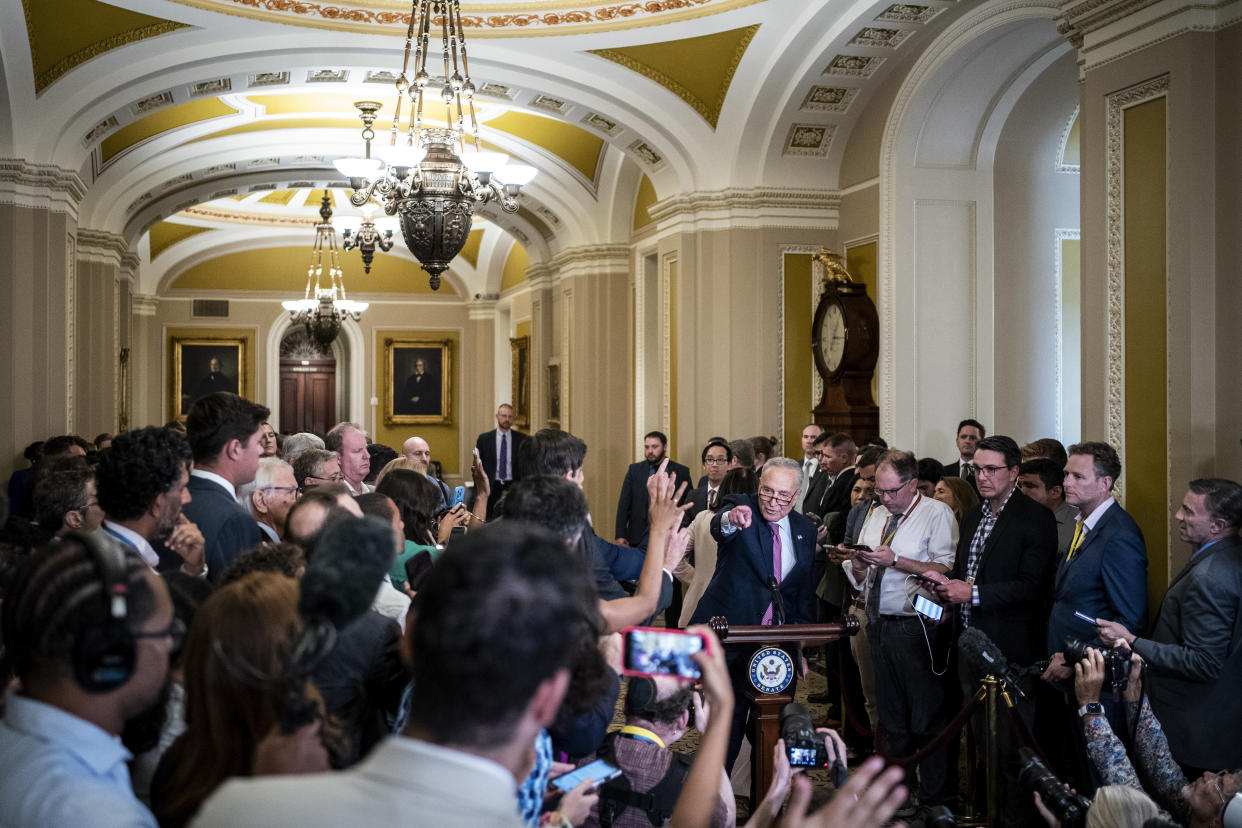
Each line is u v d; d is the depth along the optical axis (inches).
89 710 59.2
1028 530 177.2
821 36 323.9
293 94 428.8
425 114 447.5
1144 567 161.9
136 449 114.7
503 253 775.1
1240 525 147.6
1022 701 171.2
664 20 332.2
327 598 56.1
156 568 121.0
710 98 366.6
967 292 334.6
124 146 439.8
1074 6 213.6
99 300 461.4
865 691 212.7
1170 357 192.7
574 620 47.4
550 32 339.3
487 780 44.6
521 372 727.1
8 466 336.5
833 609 245.3
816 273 374.9
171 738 81.8
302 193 695.1
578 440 138.6
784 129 358.9
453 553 47.4
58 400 345.7
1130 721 137.2
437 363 825.5
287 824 43.2
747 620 179.3
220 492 139.9
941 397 332.5
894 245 330.6
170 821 65.5
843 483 265.3
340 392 843.4
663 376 411.5
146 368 783.1
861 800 56.6
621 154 470.3
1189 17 189.0
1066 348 340.5
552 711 48.2
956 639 183.3
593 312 498.9
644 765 90.2
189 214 706.2
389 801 43.6
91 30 315.6
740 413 374.6
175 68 335.6
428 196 247.6
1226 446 187.0
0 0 293.1
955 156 334.0
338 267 807.7
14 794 56.2
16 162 331.9
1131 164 203.5
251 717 65.0
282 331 813.9
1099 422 210.5
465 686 44.6
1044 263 339.3
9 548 96.3
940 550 191.0
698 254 382.6
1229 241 187.2
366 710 84.8
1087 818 97.2
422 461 300.8
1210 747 145.6
